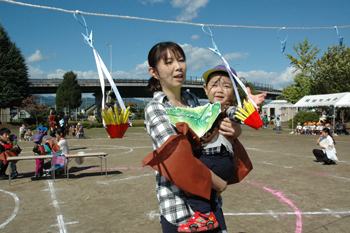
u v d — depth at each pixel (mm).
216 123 1637
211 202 1683
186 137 1372
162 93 1657
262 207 4816
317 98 21062
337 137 18594
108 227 4043
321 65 27641
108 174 7805
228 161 1647
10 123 37250
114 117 1435
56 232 3893
